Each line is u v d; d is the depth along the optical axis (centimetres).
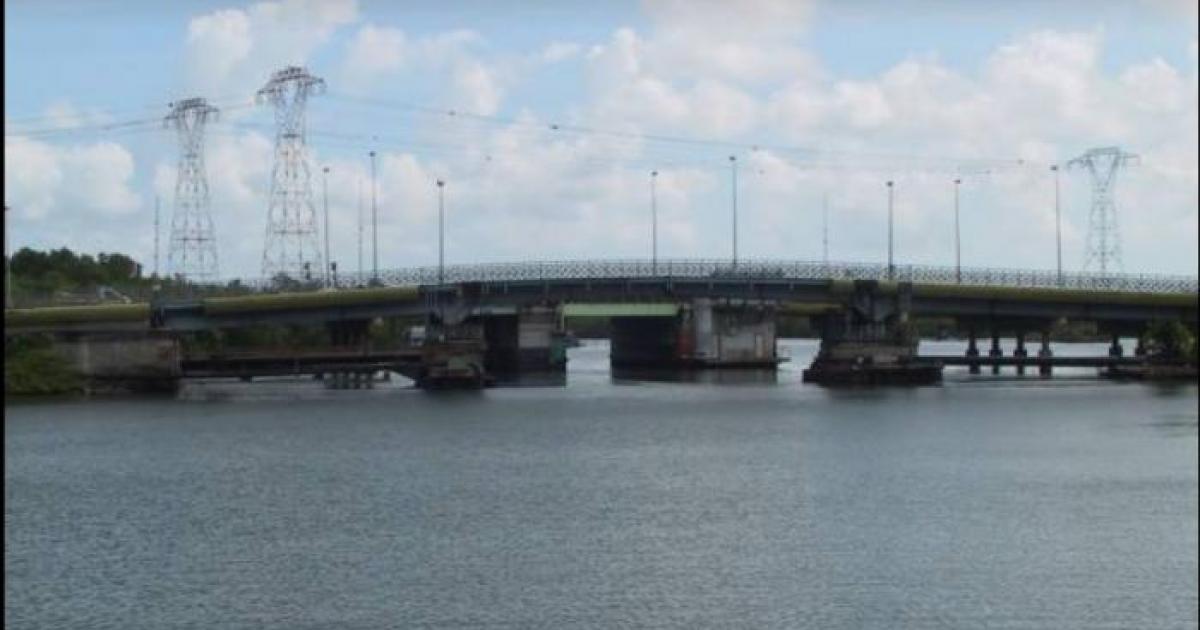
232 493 7769
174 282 18475
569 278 17438
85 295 16325
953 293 18188
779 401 14912
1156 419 12494
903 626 4788
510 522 6769
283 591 5262
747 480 8362
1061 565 5709
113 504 7350
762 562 5784
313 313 16600
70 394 15012
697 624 4803
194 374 15688
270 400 14750
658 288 17675
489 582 5416
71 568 5666
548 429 11638
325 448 10094
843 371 18162
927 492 7819
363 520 6831
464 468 8944
